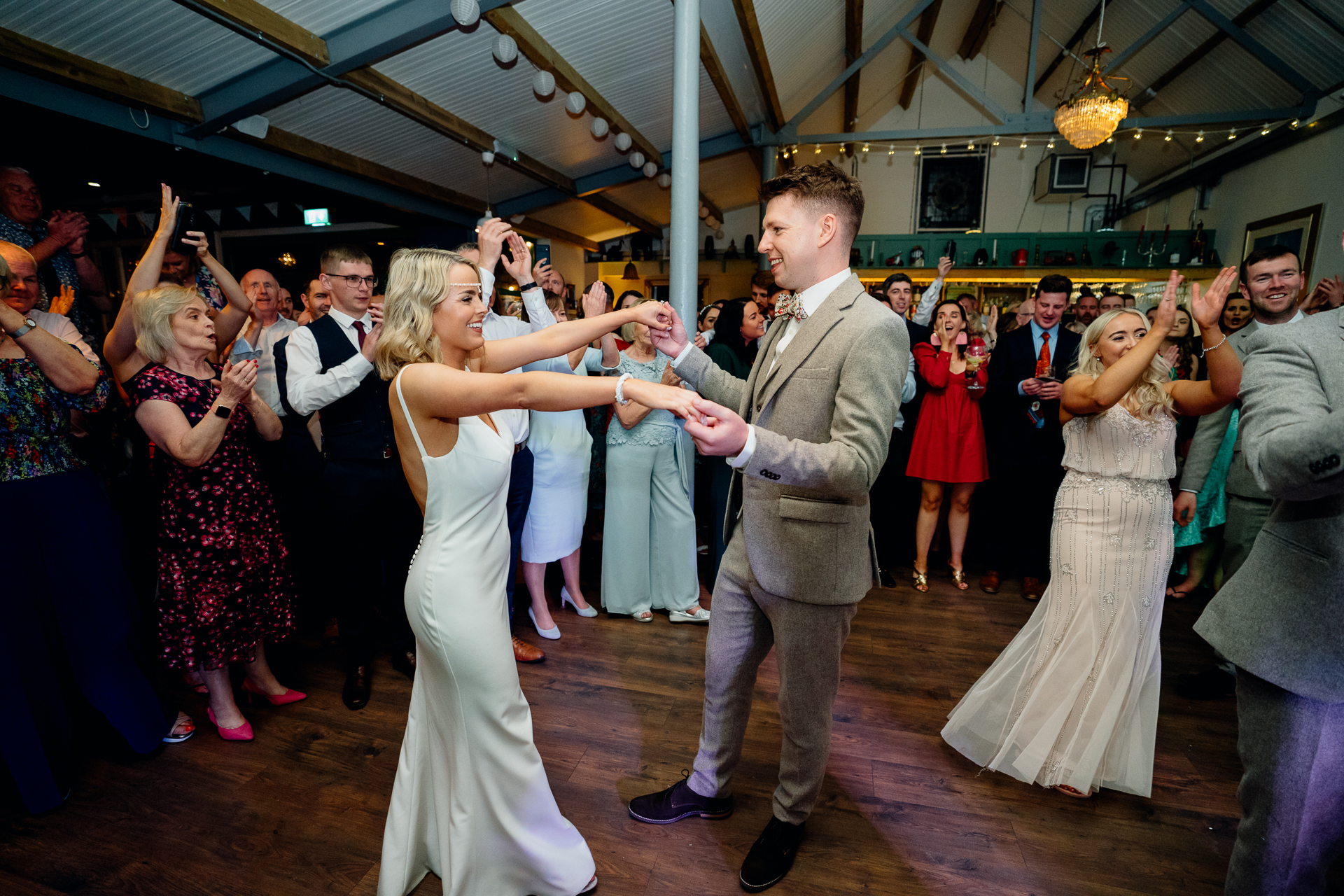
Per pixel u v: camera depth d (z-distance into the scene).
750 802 1.79
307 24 3.78
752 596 1.47
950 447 3.11
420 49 4.41
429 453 1.27
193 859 1.58
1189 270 8.14
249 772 1.90
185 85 4.08
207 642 1.94
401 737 2.07
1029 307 4.26
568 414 2.66
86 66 3.59
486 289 2.33
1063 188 9.72
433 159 6.45
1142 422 1.73
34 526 1.77
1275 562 1.07
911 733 2.11
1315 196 6.27
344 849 1.62
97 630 1.87
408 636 2.43
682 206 3.03
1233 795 1.84
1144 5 6.64
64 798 1.78
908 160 11.02
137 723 1.93
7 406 1.71
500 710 1.32
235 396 1.80
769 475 1.16
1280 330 1.04
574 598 2.96
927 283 9.31
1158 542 1.74
